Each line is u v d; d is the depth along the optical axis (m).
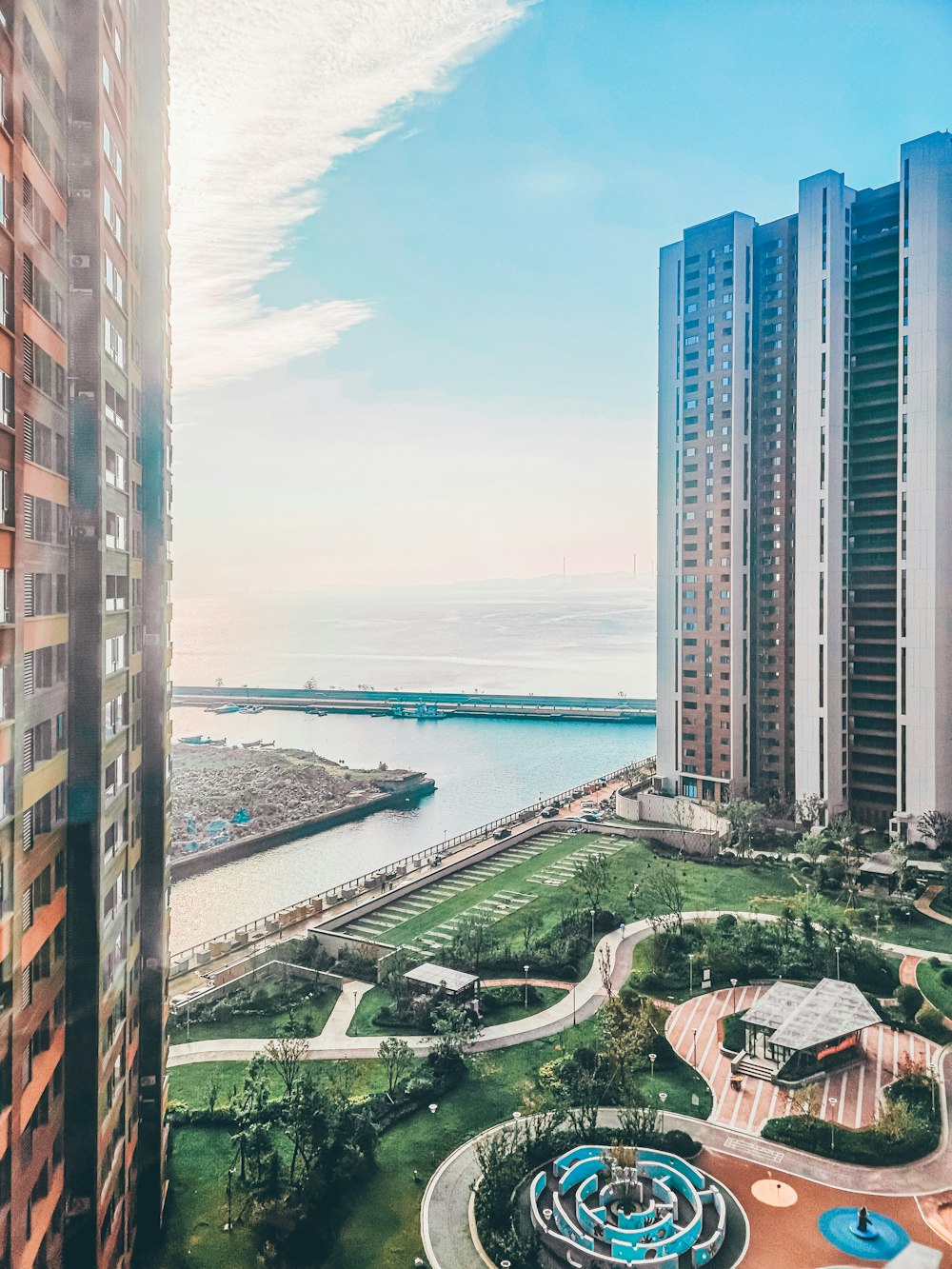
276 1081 86.50
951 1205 69.44
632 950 117.56
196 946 123.31
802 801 167.12
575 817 185.12
